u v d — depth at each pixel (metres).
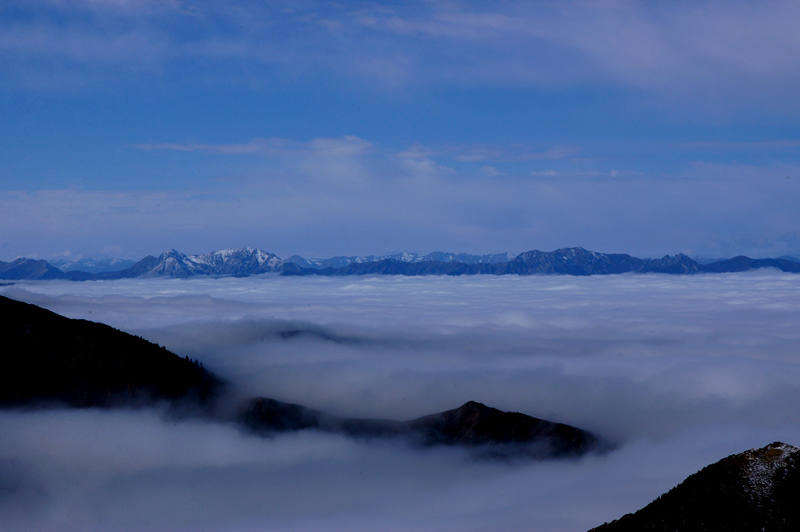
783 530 70.88
